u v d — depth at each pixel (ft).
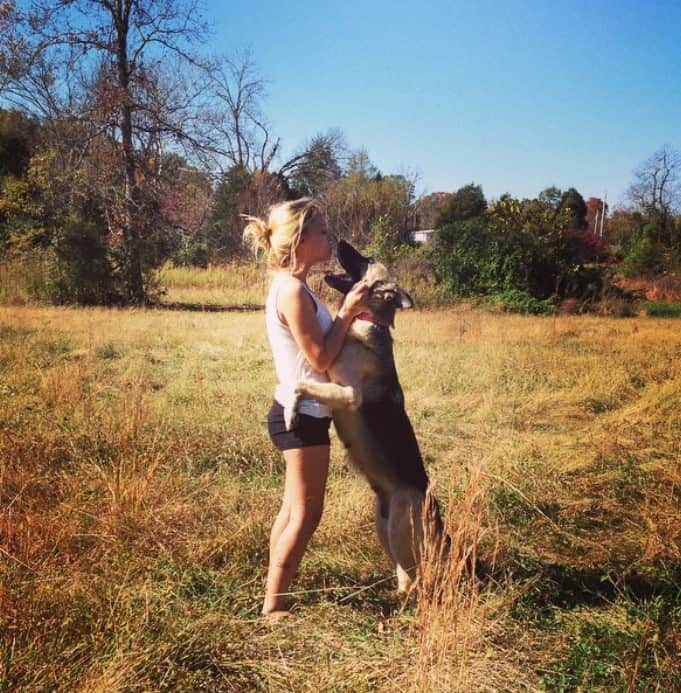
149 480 14.32
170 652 8.80
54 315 47.37
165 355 33.45
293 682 8.73
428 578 9.68
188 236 92.84
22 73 68.74
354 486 15.83
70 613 9.27
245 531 12.97
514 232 71.10
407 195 149.69
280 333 10.04
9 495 13.55
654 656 9.43
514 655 9.80
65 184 65.98
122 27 66.28
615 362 33.68
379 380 10.93
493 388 27.17
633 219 159.43
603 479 17.39
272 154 141.49
